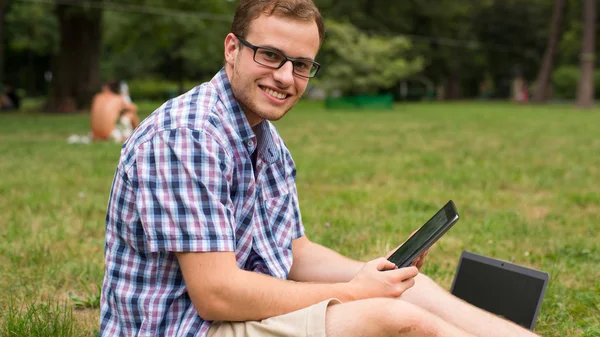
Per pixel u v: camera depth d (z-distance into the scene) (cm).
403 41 3991
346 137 1653
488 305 343
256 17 250
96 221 621
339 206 705
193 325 242
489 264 349
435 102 5072
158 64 5775
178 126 239
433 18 5072
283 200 276
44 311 363
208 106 248
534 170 1018
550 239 571
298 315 232
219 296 234
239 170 250
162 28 2936
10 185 806
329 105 3575
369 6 4762
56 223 606
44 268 464
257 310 237
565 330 360
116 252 248
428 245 257
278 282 241
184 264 236
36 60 5819
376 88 3894
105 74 5734
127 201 242
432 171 998
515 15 5728
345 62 3841
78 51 2738
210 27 3170
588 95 3856
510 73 6241
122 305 246
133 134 247
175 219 234
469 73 6091
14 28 4522
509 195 795
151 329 243
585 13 3853
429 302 273
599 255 519
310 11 253
